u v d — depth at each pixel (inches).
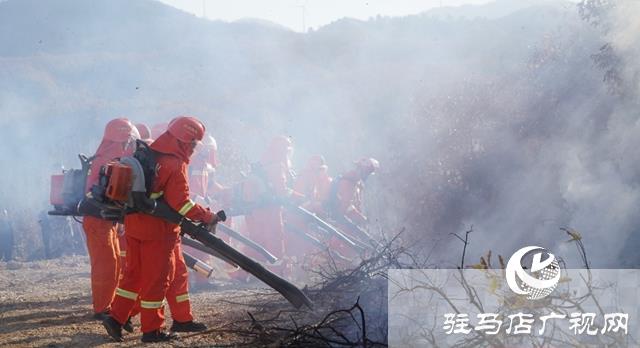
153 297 242.7
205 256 418.3
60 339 253.4
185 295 258.5
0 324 281.6
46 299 341.4
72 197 278.8
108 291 283.1
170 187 238.7
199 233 242.5
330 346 218.2
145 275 243.0
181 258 259.8
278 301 307.9
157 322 244.5
